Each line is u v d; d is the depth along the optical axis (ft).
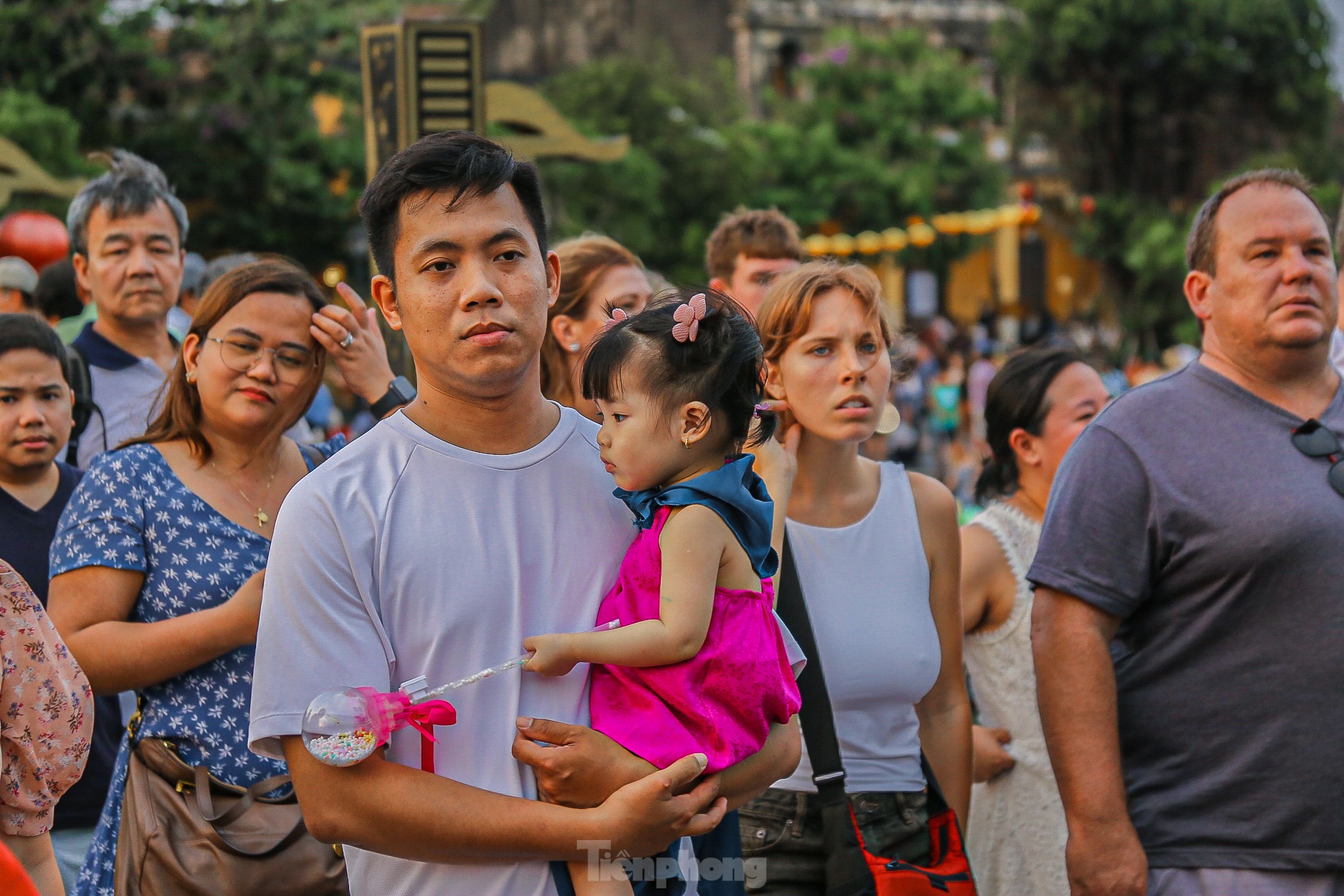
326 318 10.58
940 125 108.78
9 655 8.08
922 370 74.54
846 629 10.18
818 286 10.35
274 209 61.72
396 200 7.28
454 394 7.47
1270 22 95.91
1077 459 10.22
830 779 9.60
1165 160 100.01
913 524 10.76
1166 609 9.83
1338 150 101.35
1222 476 9.62
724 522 7.60
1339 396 10.16
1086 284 131.95
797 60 130.41
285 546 7.13
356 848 7.45
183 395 10.34
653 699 7.34
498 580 7.30
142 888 9.13
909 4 137.28
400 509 7.28
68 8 55.57
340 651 7.02
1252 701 9.45
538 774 7.15
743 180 93.15
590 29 128.57
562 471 7.68
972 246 109.91
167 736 9.51
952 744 10.93
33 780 8.20
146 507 9.96
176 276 15.11
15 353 11.75
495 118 27.09
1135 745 10.00
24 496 12.03
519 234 7.32
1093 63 99.30
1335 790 9.27
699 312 7.61
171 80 58.90
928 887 9.48
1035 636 10.19
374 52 18.58
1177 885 9.60
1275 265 9.78
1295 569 9.35
